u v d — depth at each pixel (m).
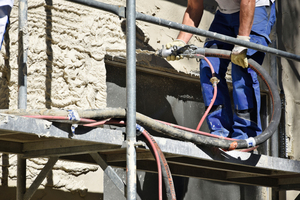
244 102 4.84
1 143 4.16
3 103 4.84
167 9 6.56
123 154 4.73
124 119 3.53
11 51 4.96
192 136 3.84
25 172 4.50
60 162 5.12
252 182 5.97
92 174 5.38
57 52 5.31
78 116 3.14
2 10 3.92
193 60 6.70
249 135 4.83
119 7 3.56
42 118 3.03
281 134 7.11
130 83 3.44
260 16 4.98
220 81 5.22
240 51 4.47
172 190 3.48
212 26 5.47
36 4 5.23
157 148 3.50
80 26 5.59
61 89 5.27
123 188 3.55
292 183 5.96
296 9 8.48
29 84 5.01
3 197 4.65
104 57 5.77
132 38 3.50
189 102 6.79
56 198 5.02
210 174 5.78
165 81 6.53
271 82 4.53
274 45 7.30
